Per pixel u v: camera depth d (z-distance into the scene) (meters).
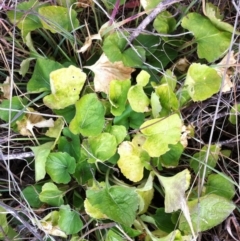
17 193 0.33
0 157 0.30
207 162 0.31
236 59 0.32
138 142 0.30
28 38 0.31
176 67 0.33
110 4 0.32
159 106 0.29
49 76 0.30
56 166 0.30
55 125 0.31
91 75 0.33
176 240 0.28
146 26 0.34
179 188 0.27
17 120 0.30
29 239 0.31
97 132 0.29
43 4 0.33
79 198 0.31
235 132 0.34
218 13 0.34
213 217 0.28
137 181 0.30
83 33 0.34
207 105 0.33
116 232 0.29
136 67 0.32
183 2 0.34
